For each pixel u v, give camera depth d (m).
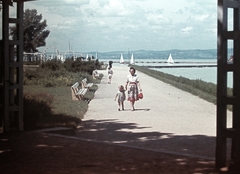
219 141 7.04
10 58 10.57
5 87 10.56
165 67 101.00
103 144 9.46
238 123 6.73
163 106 19.44
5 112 10.66
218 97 6.94
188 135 11.57
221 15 6.77
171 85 33.28
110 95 24.55
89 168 7.30
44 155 8.30
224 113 6.96
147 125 13.56
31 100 15.08
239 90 6.67
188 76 56.75
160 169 7.24
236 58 6.68
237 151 6.77
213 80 47.41
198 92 25.59
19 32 10.57
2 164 7.57
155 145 10.00
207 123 14.13
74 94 20.05
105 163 7.68
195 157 8.20
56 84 28.89
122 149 8.95
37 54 53.97
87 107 18.39
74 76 33.44
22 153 8.47
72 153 8.49
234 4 6.84
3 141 9.69
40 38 63.47
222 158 7.07
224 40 6.81
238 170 6.77
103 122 14.20
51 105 16.80
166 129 12.72
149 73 52.84
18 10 10.48
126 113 16.78
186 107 19.09
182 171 7.09
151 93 26.33
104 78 43.06
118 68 77.25
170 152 8.68
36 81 29.83
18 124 10.90
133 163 7.68
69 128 11.62
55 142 9.62
